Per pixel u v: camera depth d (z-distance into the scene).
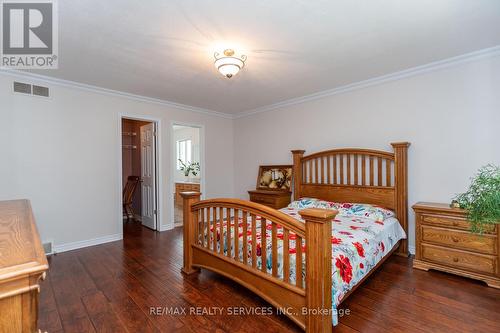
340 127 3.77
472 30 2.18
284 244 1.81
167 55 2.58
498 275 2.26
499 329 1.72
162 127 4.46
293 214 3.25
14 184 3.02
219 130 5.36
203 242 2.57
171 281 2.49
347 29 2.13
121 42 2.31
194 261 2.65
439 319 1.84
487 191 2.28
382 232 2.56
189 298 2.16
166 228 4.54
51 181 3.28
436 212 2.60
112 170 3.83
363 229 2.47
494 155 2.59
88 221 3.60
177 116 4.67
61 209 3.36
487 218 2.22
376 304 2.04
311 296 1.60
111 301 2.12
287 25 2.06
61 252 3.33
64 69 2.95
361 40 2.33
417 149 3.08
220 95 4.08
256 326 1.79
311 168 4.03
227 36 2.22
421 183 3.06
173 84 3.52
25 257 0.74
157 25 2.04
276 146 4.68
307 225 1.62
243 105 4.74
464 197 2.51
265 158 4.89
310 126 4.14
